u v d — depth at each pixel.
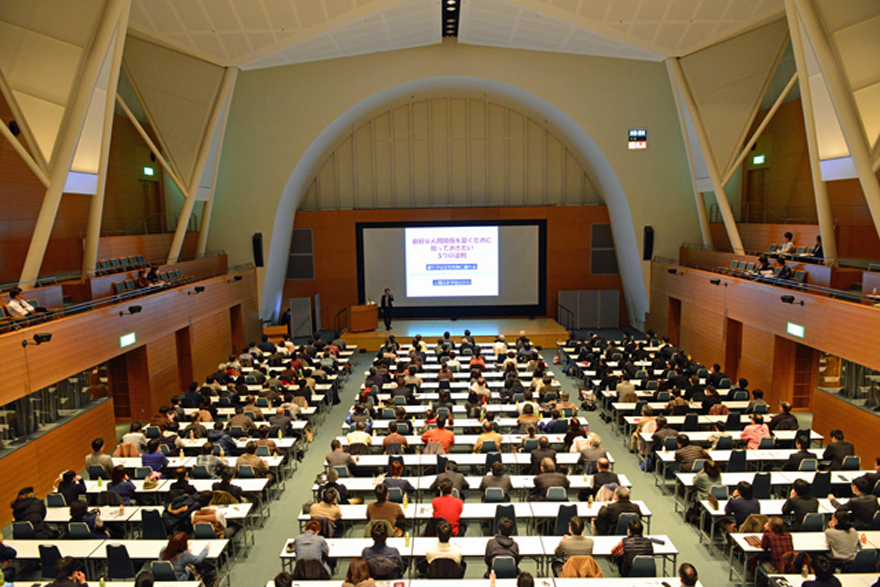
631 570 7.89
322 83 25.45
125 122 23.05
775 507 9.70
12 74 13.22
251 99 25.50
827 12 13.83
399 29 21.55
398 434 12.85
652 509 11.70
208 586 8.67
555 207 29.75
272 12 17.14
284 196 26.58
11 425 12.04
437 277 30.09
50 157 14.07
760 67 19.97
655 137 26.00
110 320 15.11
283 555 8.57
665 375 17.25
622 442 15.19
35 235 14.34
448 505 9.11
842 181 18.73
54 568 8.44
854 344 13.50
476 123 30.05
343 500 10.20
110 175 21.91
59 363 13.11
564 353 22.41
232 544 10.07
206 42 18.98
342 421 17.31
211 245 26.84
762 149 24.14
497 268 30.05
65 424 13.41
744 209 25.39
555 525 9.47
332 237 29.98
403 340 26.38
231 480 10.84
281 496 12.52
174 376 18.92
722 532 10.02
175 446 12.64
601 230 29.97
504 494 9.92
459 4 20.58
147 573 6.78
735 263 20.75
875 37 13.30
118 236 20.44
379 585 7.59
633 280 28.73
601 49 21.89
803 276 16.72
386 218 29.75
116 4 13.96
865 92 13.78
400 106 29.84
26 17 13.06
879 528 8.95
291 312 28.44
